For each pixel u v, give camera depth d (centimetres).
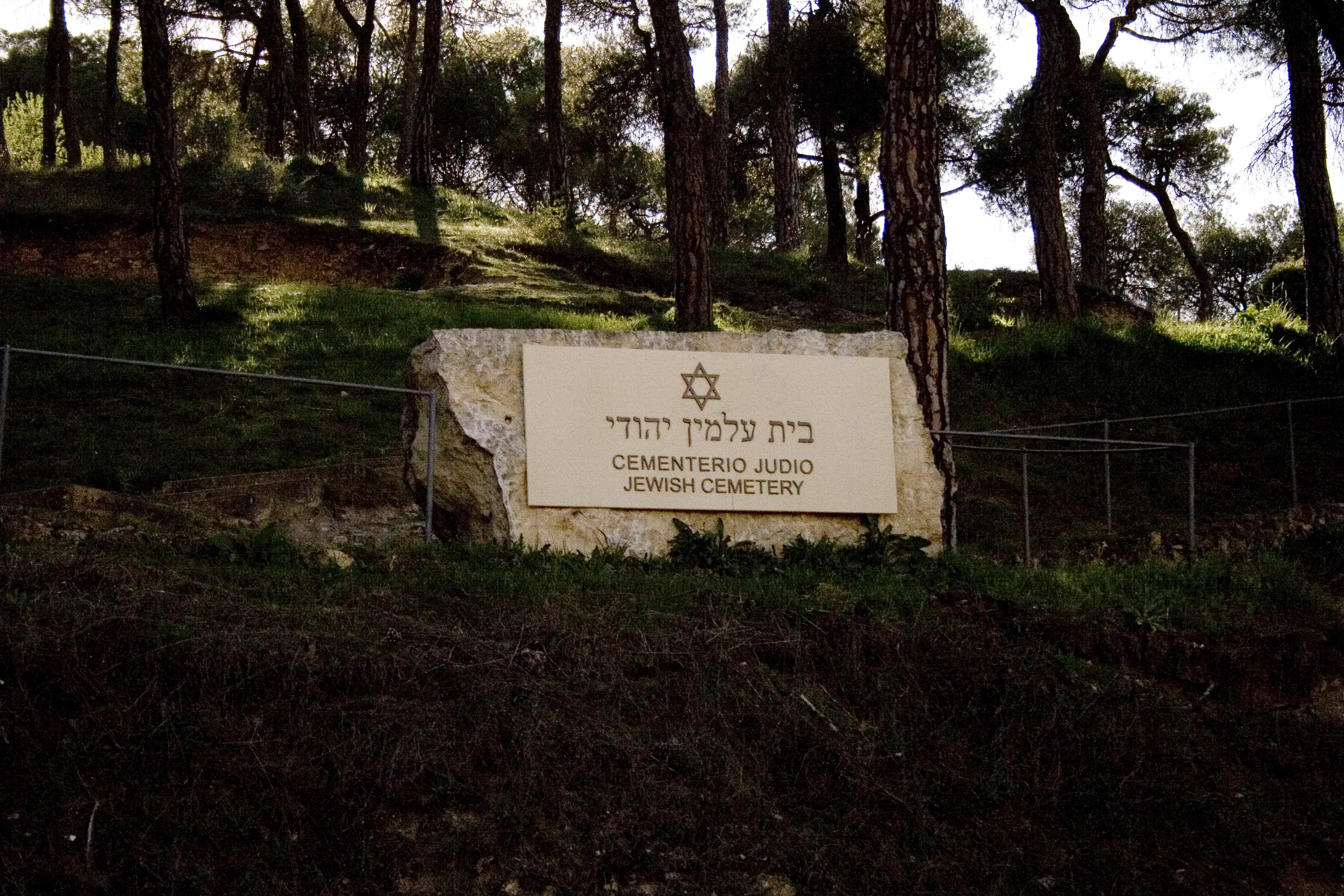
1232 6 2747
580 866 761
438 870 744
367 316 2248
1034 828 859
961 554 1189
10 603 816
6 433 1558
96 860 702
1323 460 1797
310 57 4291
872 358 1195
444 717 819
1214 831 895
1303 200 2214
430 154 3459
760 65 3900
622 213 4828
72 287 2348
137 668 792
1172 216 3816
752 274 2917
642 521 1112
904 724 916
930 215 1418
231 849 721
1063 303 2481
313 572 975
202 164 3114
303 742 780
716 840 792
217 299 2309
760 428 1150
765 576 1064
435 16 3475
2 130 3550
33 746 742
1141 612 1048
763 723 878
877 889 793
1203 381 2009
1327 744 984
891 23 1464
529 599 952
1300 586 1125
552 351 1134
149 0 2194
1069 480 1762
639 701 873
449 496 1116
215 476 1455
